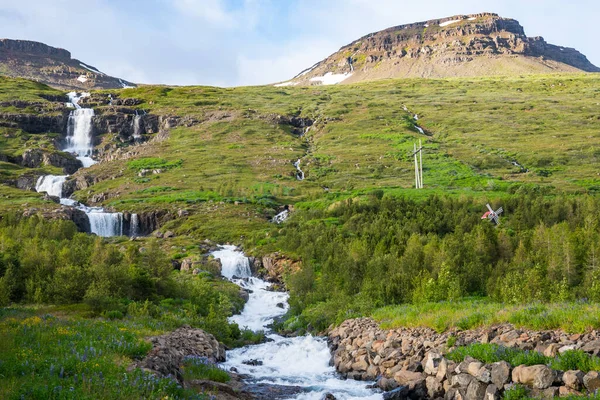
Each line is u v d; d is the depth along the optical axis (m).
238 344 33.56
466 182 118.62
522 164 140.38
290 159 153.75
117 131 191.88
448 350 21.58
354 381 24.23
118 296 37.12
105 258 46.38
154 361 18.86
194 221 93.56
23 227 74.00
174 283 45.72
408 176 128.62
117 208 106.50
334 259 54.97
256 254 71.94
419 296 37.97
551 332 19.80
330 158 151.62
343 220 80.31
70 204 113.81
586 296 34.69
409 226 66.75
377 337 27.30
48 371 14.91
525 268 43.16
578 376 15.88
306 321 39.84
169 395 15.28
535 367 16.77
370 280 44.88
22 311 29.48
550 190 102.19
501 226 69.81
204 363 23.44
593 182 112.69
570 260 42.47
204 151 162.62
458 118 194.62
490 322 23.36
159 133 190.25
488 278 43.06
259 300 55.62
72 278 36.78
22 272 40.19
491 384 17.78
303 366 28.17
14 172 140.88
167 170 142.12
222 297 48.62
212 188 120.56
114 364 16.78
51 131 186.00
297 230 76.81
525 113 199.75
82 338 20.36
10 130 175.12
